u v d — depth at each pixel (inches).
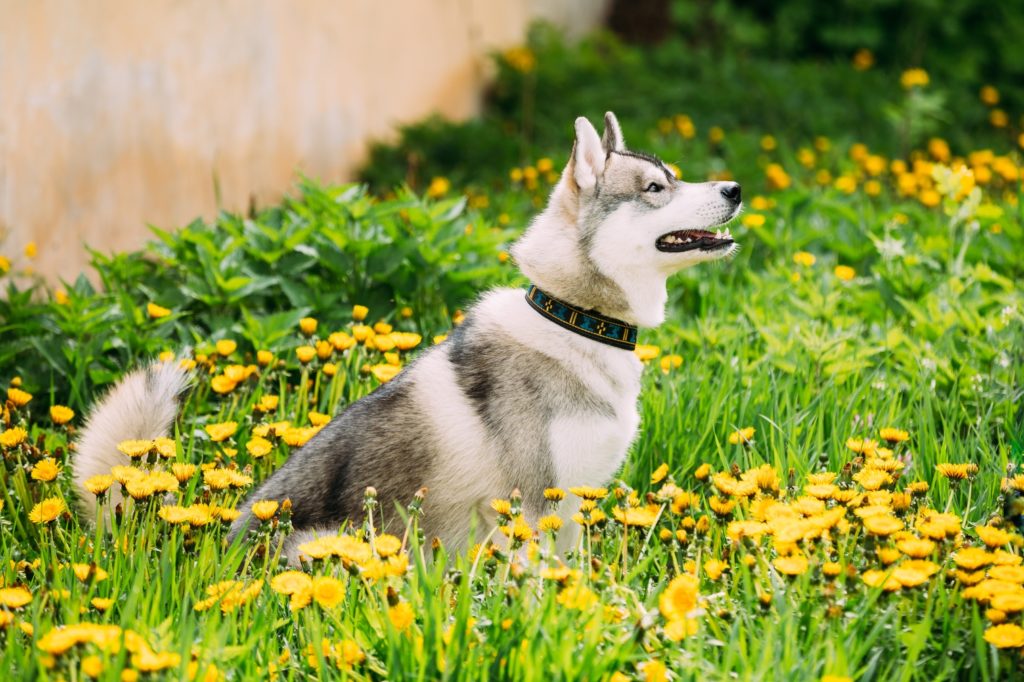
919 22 538.6
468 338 138.1
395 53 402.6
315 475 136.2
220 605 109.0
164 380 146.3
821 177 340.5
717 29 568.1
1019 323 187.0
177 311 190.1
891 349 185.3
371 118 388.2
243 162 311.1
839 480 141.5
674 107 450.0
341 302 204.5
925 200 272.7
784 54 560.1
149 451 134.6
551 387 133.0
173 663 91.0
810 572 106.7
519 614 102.7
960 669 105.6
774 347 185.6
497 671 99.6
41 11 227.0
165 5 271.0
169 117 274.7
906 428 163.5
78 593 111.0
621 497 133.6
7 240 218.1
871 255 237.1
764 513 120.8
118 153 255.3
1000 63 529.3
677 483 154.5
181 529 124.5
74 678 91.7
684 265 143.3
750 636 103.3
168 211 277.3
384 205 216.8
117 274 210.4
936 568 105.0
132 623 102.0
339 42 362.3
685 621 99.1
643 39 607.5
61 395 183.2
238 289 197.0
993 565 111.0
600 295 138.6
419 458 133.4
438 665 99.7
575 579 106.0
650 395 170.2
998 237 232.8
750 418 165.0
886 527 109.0
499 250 225.3
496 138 382.3
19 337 192.7
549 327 134.7
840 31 550.6
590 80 472.4
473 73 470.3
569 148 398.9
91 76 244.2
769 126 440.8
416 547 114.7
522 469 131.4
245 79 309.3
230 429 148.1
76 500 142.5
